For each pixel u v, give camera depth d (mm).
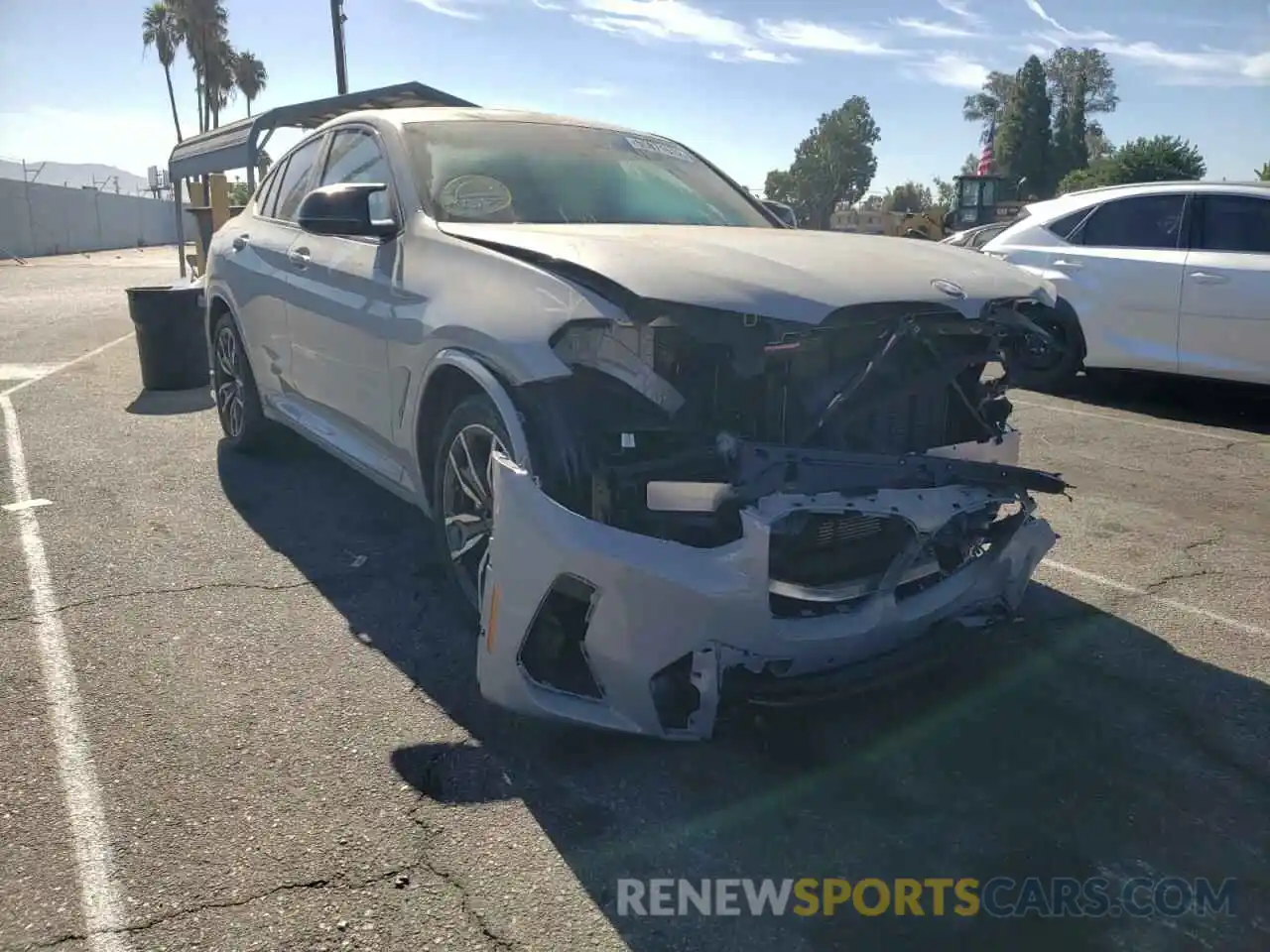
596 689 2840
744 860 2561
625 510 2758
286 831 2588
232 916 2293
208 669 3391
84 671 3350
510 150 4273
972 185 32188
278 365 4992
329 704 3199
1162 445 6863
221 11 59312
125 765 2846
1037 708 3314
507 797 2764
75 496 5180
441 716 3150
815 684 2844
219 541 4562
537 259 3160
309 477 5574
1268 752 3094
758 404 2936
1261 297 7277
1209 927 2367
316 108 10688
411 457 3713
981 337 3312
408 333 3545
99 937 2219
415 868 2475
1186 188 7867
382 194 4105
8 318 12984
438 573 4227
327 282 4285
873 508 2785
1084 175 43219
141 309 7793
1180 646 3781
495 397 3021
